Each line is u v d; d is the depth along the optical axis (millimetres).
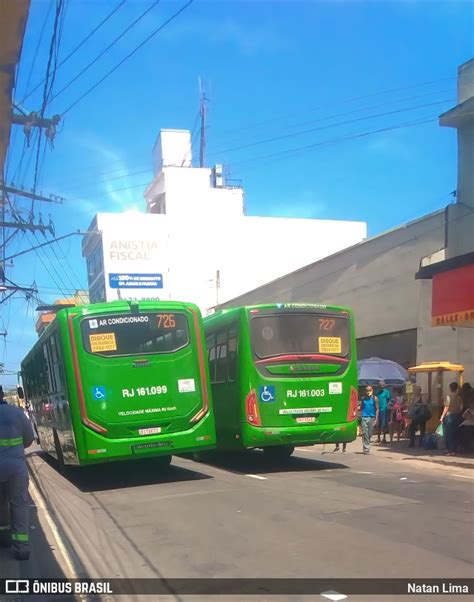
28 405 21375
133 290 43094
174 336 10938
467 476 10789
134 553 6238
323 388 12078
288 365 11875
